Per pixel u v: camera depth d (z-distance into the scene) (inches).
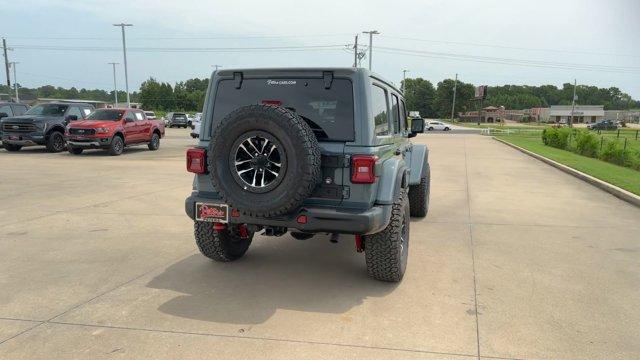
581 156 871.7
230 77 181.5
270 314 157.2
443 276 195.8
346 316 156.3
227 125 157.8
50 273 194.9
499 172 564.4
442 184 461.4
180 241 244.1
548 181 488.1
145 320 151.6
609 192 417.1
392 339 140.9
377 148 169.6
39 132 708.7
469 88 5231.3
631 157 783.7
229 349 133.7
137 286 181.2
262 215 159.3
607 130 2844.5
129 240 245.1
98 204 335.9
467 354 133.0
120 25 1927.9
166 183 434.0
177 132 1647.4
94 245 235.6
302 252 227.9
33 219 289.3
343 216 159.0
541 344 139.2
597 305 167.8
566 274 199.6
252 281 187.9
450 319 154.9
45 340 138.0
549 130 1160.8
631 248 240.2
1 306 161.5
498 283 188.4
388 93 204.4
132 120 756.6
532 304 167.8
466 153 858.1
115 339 138.9
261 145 157.8
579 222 297.6
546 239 256.1
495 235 263.9
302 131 151.9
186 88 5570.9
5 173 492.1
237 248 211.5
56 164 578.6
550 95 7436.0
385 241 176.6
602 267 209.3
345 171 163.5
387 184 172.4
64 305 162.7
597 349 136.9
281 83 174.6
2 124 714.2
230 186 159.9
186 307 162.1
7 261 209.9
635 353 135.0
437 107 5482.3
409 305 165.8
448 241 250.5
